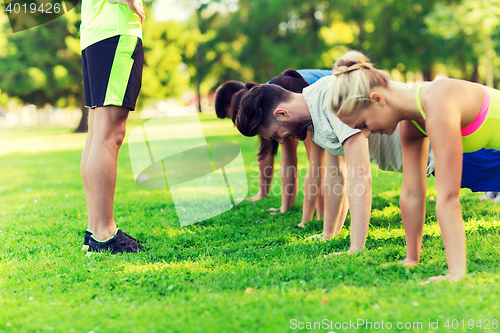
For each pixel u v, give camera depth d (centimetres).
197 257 281
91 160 290
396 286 200
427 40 2353
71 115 7100
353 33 2644
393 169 321
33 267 262
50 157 1140
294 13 2625
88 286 227
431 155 291
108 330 174
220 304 190
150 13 2764
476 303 173
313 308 180
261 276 227
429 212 370
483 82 2716
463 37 2100
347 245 281
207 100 4081
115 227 302
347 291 196
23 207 467
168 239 326
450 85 197
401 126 230
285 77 334
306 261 247
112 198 298
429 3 2312
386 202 428
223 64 3509
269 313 177
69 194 553
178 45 3078
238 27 2928
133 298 209
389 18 2431
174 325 174
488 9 1728
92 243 296
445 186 196
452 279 197
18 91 2594
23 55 2612
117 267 258
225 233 340
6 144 1752
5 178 752
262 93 265
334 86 202
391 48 2395
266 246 300
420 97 199
